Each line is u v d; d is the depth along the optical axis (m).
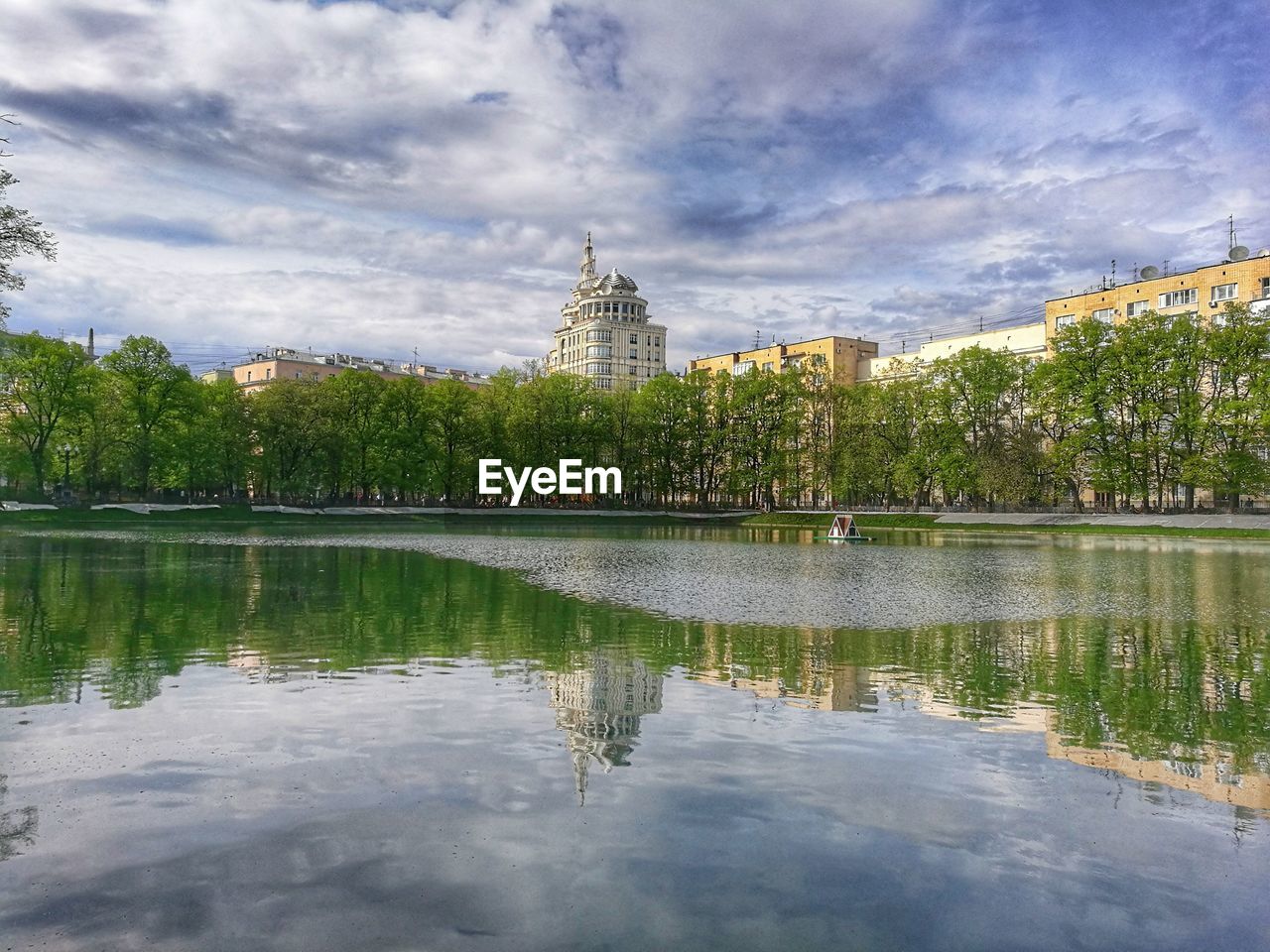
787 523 96.00
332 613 21.38
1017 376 89.94
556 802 8.73
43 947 5.93
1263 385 69.12
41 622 19.33
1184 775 9.95
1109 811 8.81
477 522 93.38
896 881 7.18
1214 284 88.88
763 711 12.45
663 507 109.75
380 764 9.84
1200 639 19.20
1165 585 31.50
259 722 11.49
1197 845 8.04
